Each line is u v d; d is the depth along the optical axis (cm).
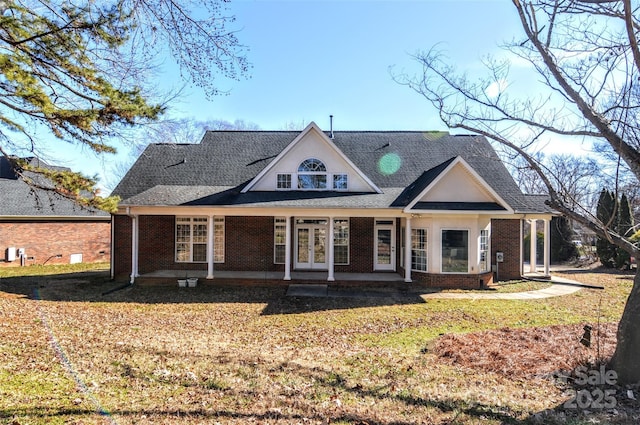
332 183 1664
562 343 749
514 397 514
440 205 1455
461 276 1494
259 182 1670
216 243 1741
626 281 1712
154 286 1516
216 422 442
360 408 485
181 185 1731
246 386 552
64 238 2416
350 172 1664
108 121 945
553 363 636
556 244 2722
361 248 1727
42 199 2327
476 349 729
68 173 1080
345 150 1936
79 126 929
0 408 452
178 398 506
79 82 927
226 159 1881
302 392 534
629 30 480
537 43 573
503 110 670
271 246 1736
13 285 1559
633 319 544
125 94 948
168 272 1672
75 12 830
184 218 1742
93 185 1120
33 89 873
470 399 508
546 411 469
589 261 2578
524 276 1728
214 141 1991
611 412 465
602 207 1608
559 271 2131
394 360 684
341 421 449
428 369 634
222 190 1659
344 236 1736
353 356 709
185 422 440
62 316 1018
